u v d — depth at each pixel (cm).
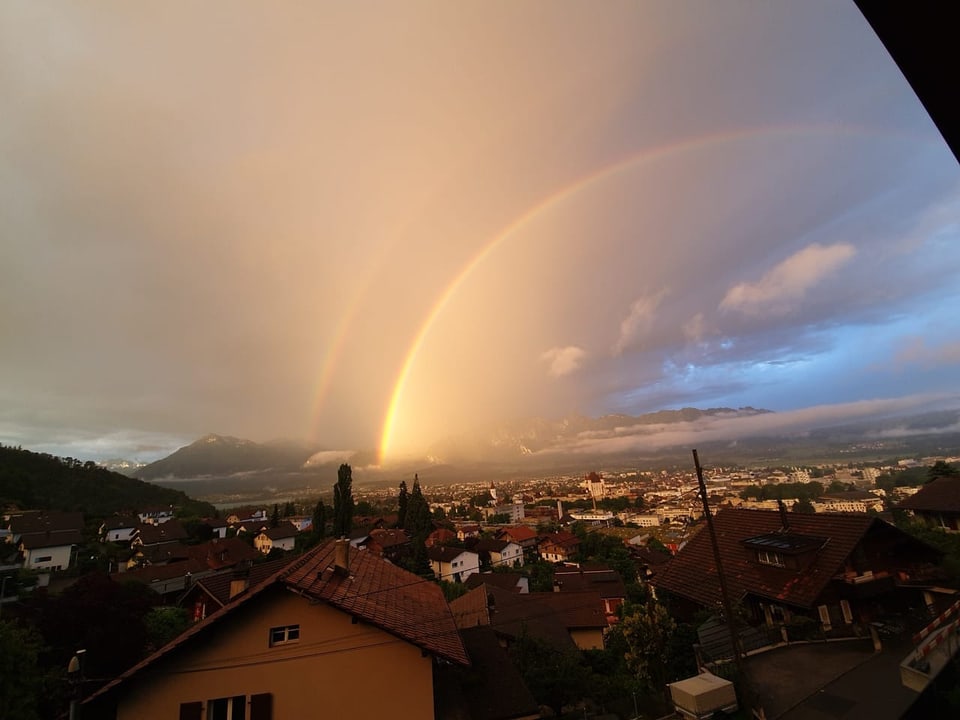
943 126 207
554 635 3656
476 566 8675
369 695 1485
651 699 1975
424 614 1836
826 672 1700
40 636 2236
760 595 2231
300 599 1559
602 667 2931
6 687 1764
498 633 3488
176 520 11338
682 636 2109
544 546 10650
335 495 8294
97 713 1526
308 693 1476
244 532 11744
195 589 3466
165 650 1451
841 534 2239
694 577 2653
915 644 1809
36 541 7406
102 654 2611
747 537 2669
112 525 10144
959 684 1323
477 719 1823
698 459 1836
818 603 2064
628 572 7356
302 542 7694
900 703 1403
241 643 1502
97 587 2848
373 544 9156
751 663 1853
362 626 1550
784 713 1480
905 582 2208
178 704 1448
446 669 1941
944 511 4325
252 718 1440
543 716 2200
